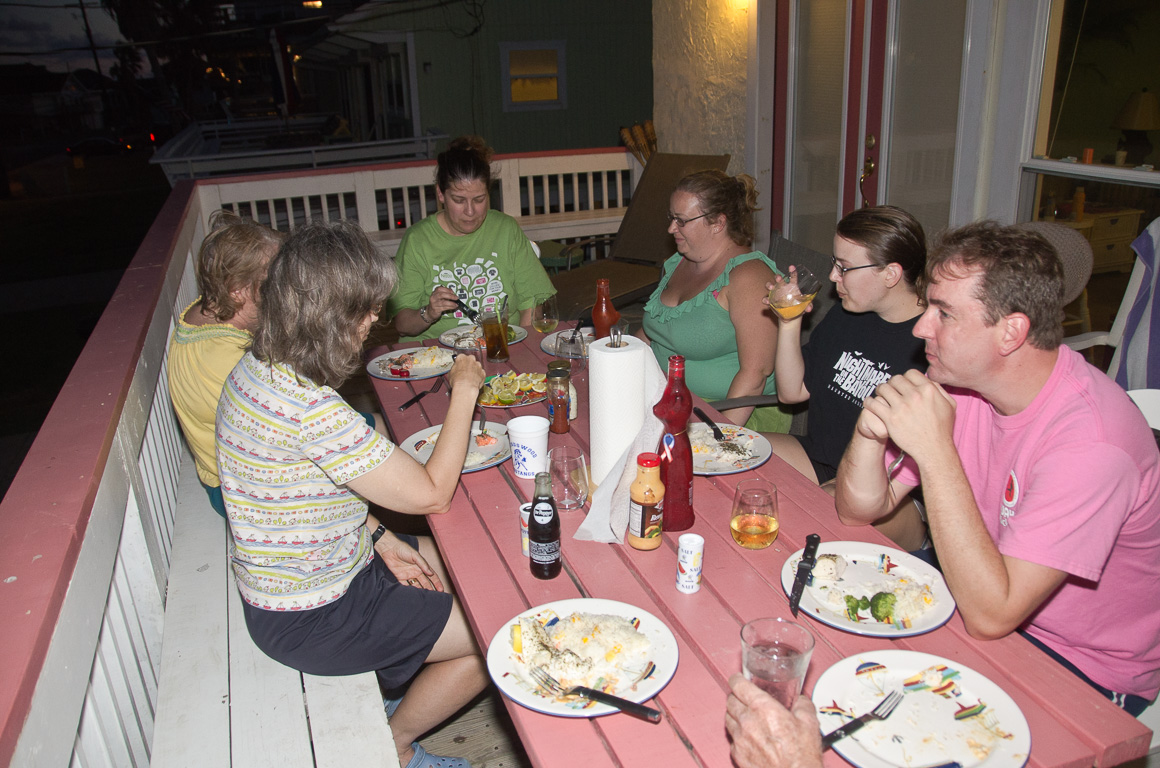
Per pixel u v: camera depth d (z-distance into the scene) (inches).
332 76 644.7
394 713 75.4
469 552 61.4
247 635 72.3
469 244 127.9
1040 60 132.5
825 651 48.4
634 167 268.5
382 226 374.6
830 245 194.1
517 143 484.7
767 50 199.0
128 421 72.3
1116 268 126.8
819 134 190.5
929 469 51.8
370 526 78.9
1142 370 105.3
